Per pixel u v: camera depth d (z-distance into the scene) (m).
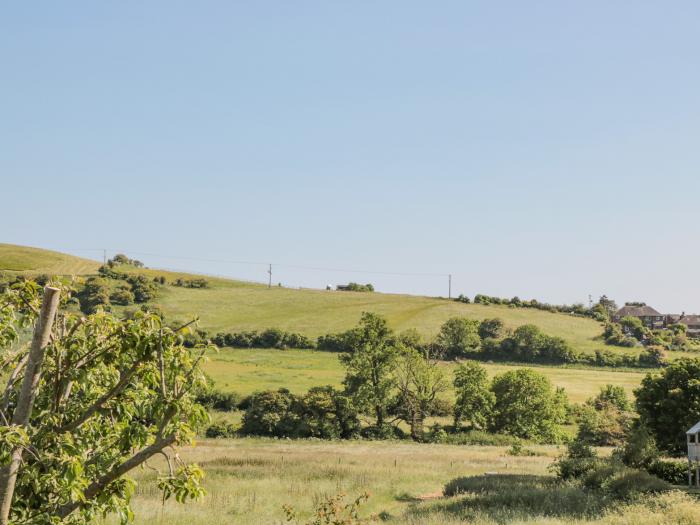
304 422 77.38
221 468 38.78
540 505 26.72
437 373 87.56
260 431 76.06
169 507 24.56
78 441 9.02
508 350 146.38
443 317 176.50
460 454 59.03
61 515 8.66
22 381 8.88
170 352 9.09
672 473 35.91
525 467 45.66
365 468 41.44
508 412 86.81
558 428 87.19
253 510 26.11
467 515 24.61
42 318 8.20
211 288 199.62
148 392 9.21
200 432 73.88
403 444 75.25
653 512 23.16
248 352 136.75
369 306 187.62
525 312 194.12
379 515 26.59
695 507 23.22
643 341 173.75
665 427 56.28
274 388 98.00
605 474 31.48
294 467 40.41
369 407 83.06
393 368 86.75
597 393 113.75
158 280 194.00
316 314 175.25
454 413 88.06
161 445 8.70
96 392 9.71
